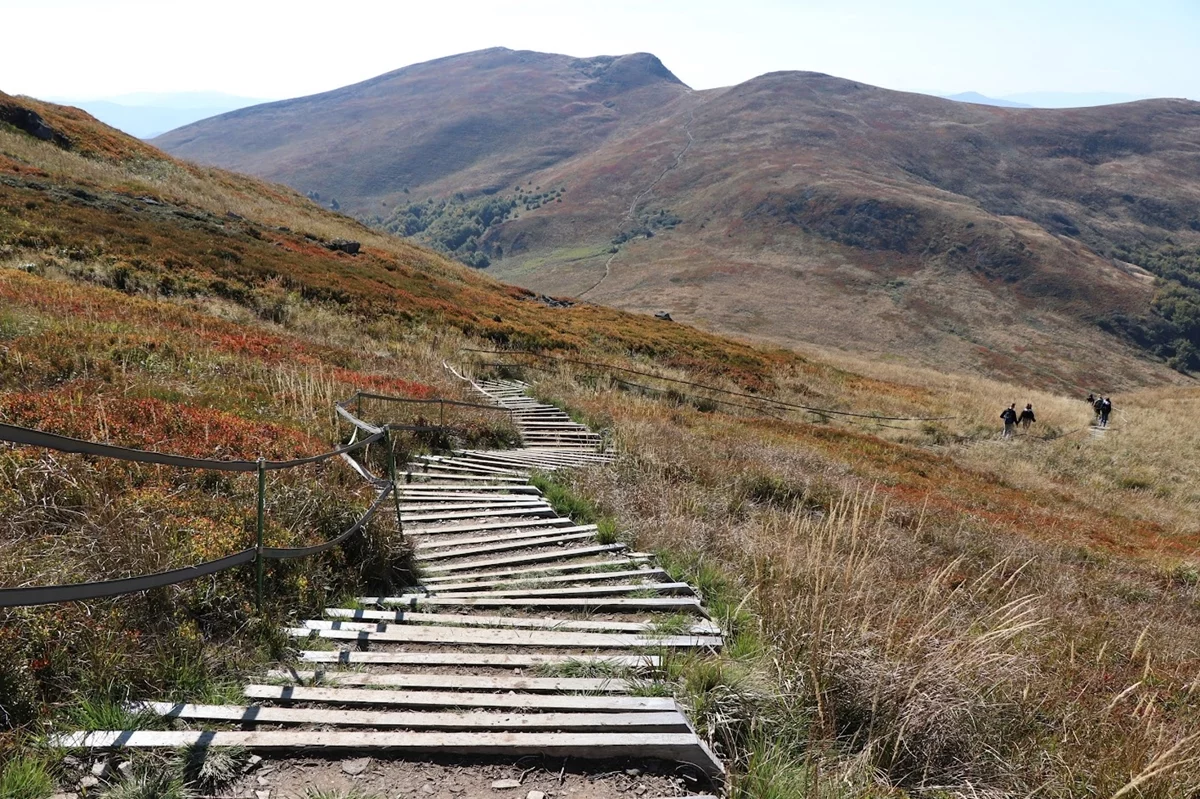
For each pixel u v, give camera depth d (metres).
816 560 4.83
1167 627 7.67
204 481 5.36
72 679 3.03
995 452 22.27
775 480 11.40
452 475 9.18
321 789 2.64
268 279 23.86
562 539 6.72
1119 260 185.88
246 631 3.71
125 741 2.71
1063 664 5.40
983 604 6.28
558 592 5.19
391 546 5.45
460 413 12.88
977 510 13.77
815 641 3.95
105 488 4.59
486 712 3.21
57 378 8.21
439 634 4.16
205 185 41.31
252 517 4.74
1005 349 107.94
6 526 3.97
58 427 5.62
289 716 3.01
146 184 35.12
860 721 3.70
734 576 5.72
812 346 85.50
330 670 3.59
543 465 10.45
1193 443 25.06
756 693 3.62
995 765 3.53
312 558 4.75
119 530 3.94
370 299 25.81
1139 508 17.58
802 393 29.12
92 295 14.94
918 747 3.52
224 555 4.08
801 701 3.71
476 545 6.48
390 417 11.01
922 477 16.81
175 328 13.66
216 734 2.80
